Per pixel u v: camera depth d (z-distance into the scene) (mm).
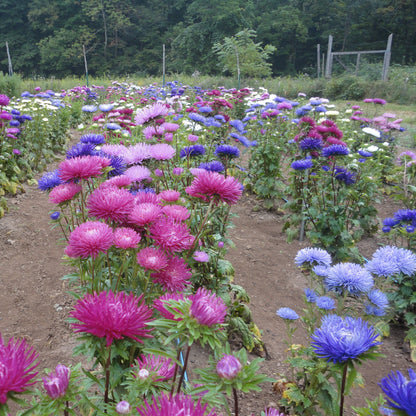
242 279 4473
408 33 46750
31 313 3652
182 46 44438
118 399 1635
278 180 6559
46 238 5172
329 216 4801
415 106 17328
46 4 50375
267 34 49688
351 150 7883
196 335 1171
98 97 16188
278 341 3426
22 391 1018
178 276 1772
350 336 1323
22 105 8859
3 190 6348
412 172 6402
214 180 1827
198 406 912
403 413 1085
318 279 2781
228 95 11617
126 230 1759
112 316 1170
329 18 51125
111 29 51938
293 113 9422
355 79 21000
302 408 2453
